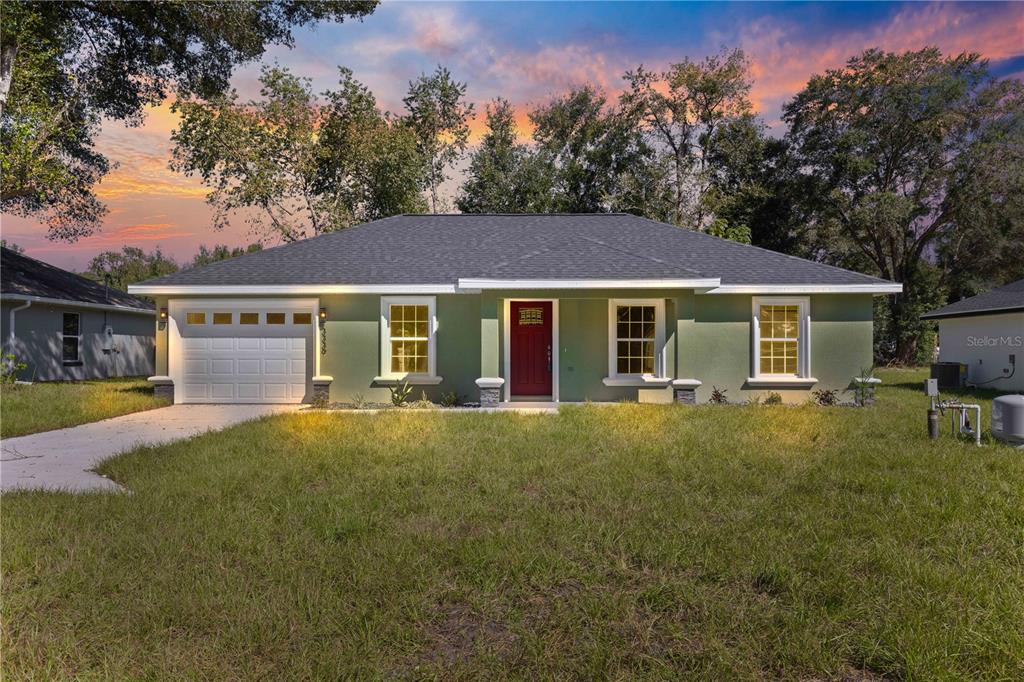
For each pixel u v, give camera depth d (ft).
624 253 44.37
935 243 106.83
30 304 59.88
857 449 24.58
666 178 100.53
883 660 9.53
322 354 43.50
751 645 9.96
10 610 10.87
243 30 70.08
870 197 94.53
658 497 17.78
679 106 109.81
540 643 9.98
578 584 12.41
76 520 15.81
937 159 98.58
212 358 44.29
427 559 13.25
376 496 18.12
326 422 31.73
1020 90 92.48
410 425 30.60
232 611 10.92
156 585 11.95
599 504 17.19
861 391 42.09
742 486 19.11
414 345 43.93
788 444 25.54
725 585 12.22
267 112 90.12
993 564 12.99
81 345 67.31
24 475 21.91
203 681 9.06
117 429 32.58
